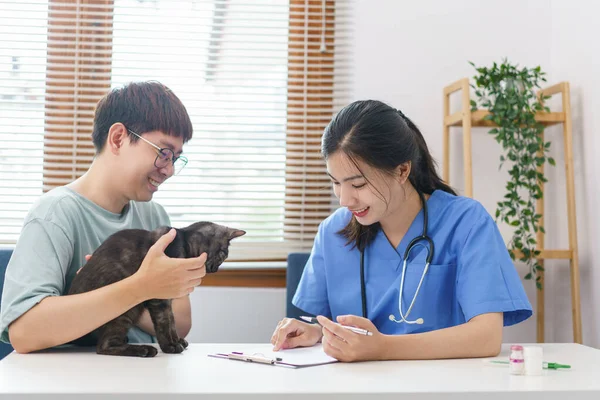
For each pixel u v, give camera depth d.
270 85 2.32
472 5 2.35
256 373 0.97
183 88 2.29
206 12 2.31
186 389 0.84
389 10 2.33
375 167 1.25
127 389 0.84
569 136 2.11
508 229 2.31
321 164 2.32
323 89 2.33
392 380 0.91
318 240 1.54
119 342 1.17
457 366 1.05
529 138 2.10
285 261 2.31
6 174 2.24
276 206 2.30
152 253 1.12
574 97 2.19
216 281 2.28
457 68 2.33
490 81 2.13
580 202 2.15
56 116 2.27
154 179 1.38
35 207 1.31
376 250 1.44
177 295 1.12
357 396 0.83
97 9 2.30
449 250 1.38
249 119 2.32
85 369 0.99
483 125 2.24
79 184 1.43
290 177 2.30
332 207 2.31
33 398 0.82
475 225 1.36
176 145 1.36
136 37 2.27
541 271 2.28
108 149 1.38
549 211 2.32
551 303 2.32
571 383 0.90
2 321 1.17
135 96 1.35
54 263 1.24
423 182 1.46
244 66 2.33
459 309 1.37
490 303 1.23
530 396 0.85
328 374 0.96
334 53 2.34
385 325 1.40
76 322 1.11
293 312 1.96
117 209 1.45
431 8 2.34
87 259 1.24
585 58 2.12
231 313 2.26
